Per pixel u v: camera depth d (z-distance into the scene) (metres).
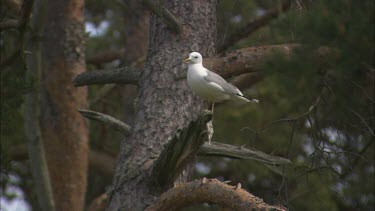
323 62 9.66
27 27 13.24
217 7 12.45
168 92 11.05
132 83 11.72
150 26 12.07
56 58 18.62
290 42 11.65
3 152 13.62
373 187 14.37
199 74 10.88
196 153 9.57
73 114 18.66
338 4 8.54
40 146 15.99
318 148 12.27
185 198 8.98
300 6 10.41
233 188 8.45
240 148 9.92
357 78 9.61
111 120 10.91
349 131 12.95
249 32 15.32
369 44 8.17
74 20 18.84
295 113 16.62
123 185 10.39
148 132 10.72
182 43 11.52
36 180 16.08
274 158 9.90
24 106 15.64
